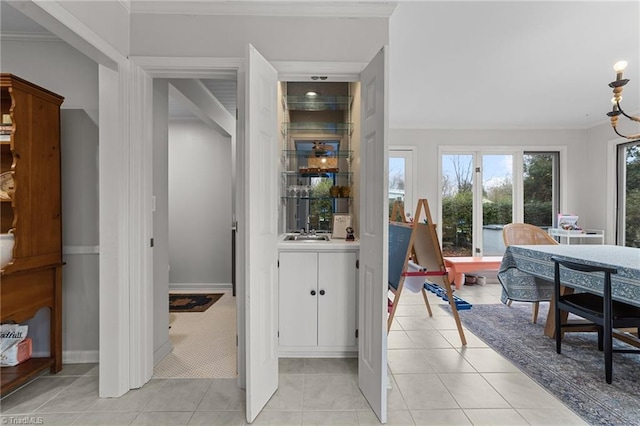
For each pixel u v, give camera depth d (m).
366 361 1.85
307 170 3.02
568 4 1.97
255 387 1.67
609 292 1.96
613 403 1.76
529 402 1.78
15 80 1.83
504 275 3.06
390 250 2.75
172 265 4.38
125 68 1.91
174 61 1.97
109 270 1.86
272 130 1.93
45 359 2.09
